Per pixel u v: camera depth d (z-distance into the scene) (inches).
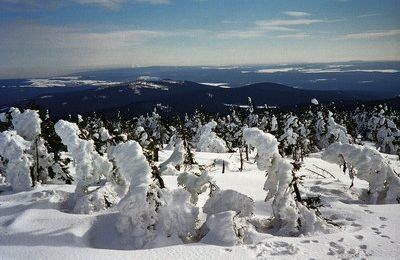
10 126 807.1
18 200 607.8
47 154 790.5
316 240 426.9
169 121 2650.1
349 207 553.3
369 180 676.7
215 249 401.4
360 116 3321.9
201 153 1624.0
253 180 852.6
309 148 1827.0
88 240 456.8
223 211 497.0
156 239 446.0
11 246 420.2
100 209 550.0
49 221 492.7
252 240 434.0
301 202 507.8
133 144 493.0
